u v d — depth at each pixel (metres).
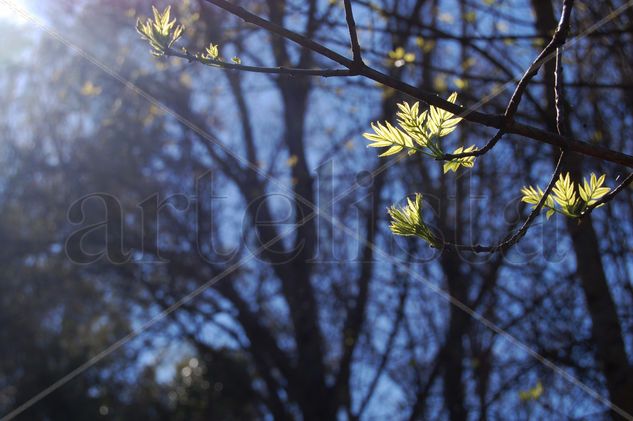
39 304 12.83
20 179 12.45
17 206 12.59
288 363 12.32
